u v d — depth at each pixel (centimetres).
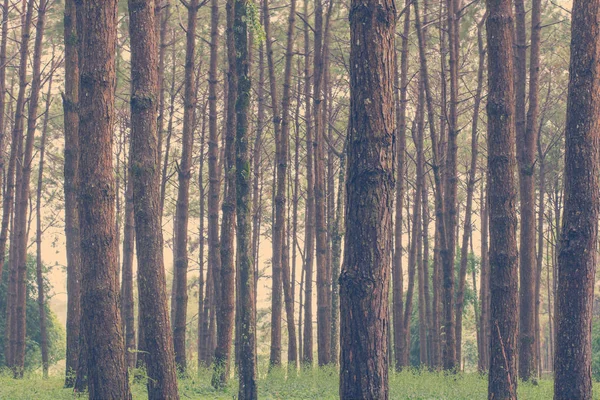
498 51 1055
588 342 950
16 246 2795
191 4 1928
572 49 980
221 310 1580
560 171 3362
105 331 1018
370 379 676
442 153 2917
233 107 1579
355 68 703
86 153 1031
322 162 2270
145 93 1095
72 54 1523
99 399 1009
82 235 1028
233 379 1822
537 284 3148
